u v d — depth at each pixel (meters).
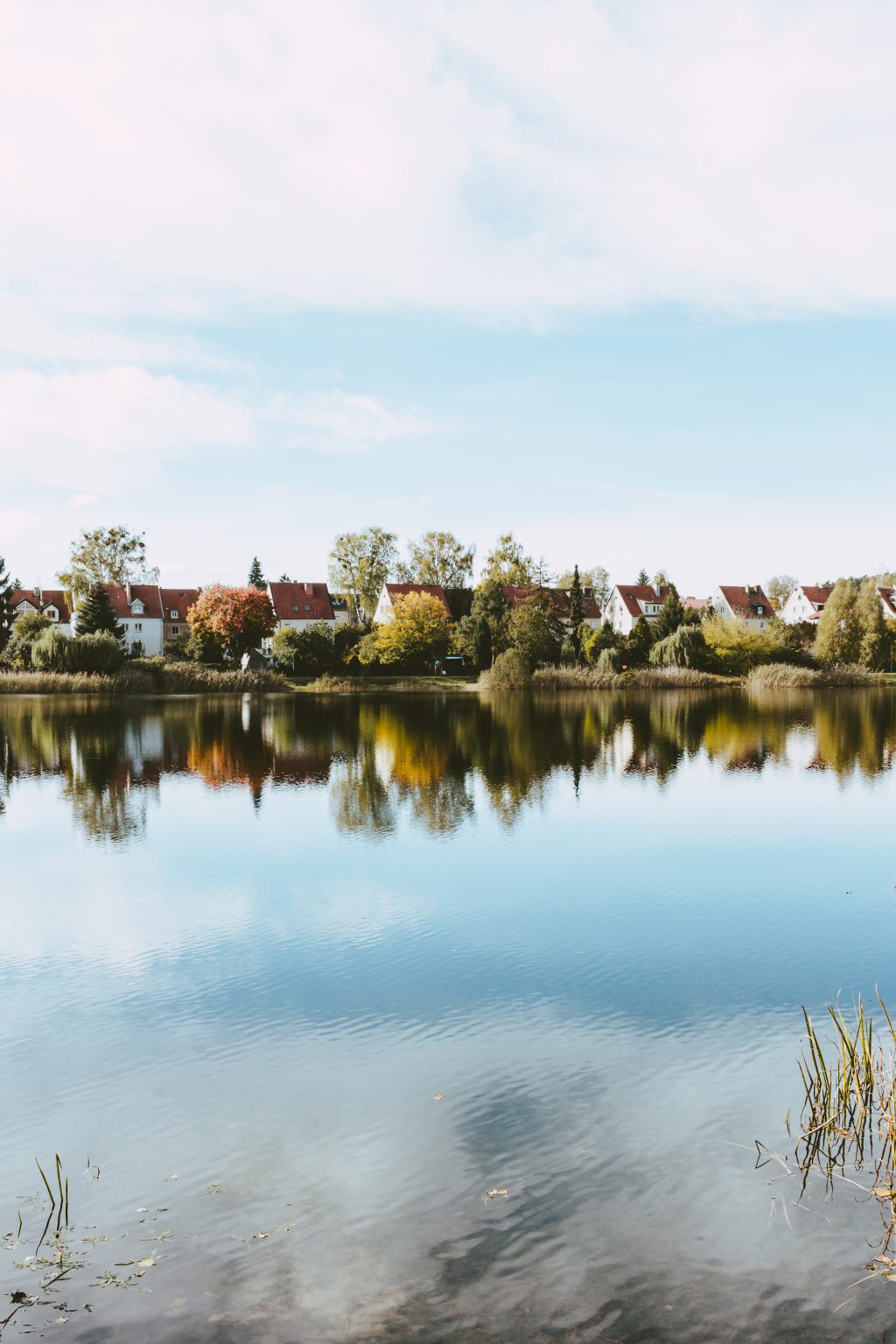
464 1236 5.61
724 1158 6.43
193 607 92.12
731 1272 5.23
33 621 84.38
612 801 22.22
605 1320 4.86
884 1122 6.78
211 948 11.72
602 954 11.31
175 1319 4.94
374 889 14.45
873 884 14.55
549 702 57.62
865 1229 5.59
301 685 76.81
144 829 19.25
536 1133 6.88
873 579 85.25
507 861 16.20
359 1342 4.73
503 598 89.50
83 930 12.49
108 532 108.56
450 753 31.30
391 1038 8.83
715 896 13.94
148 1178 6.40
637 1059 8.23
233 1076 8.03
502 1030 8.98
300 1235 5.67
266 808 21.36
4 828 19.38
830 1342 4.67
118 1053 8.59
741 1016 9.27
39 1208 6.06
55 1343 4.76
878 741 34.59
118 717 45.75
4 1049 8.71
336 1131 6.98
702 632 79.56
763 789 23.91
